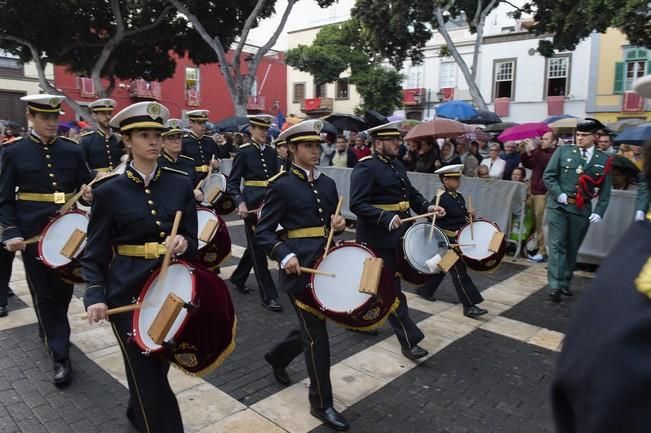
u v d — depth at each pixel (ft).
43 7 48.91
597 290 3.33
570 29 43.57
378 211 13.43
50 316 12.46
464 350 14.43
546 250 24.53
